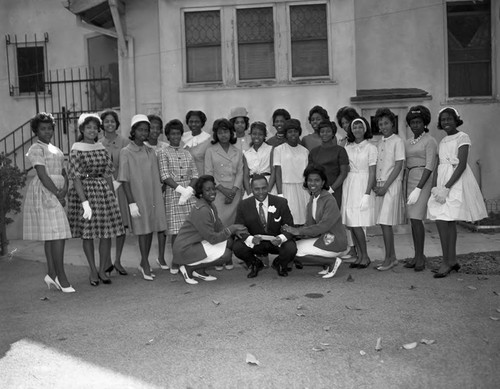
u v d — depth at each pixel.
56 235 6.48
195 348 4.56
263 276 7.03
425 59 11.29
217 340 4.72
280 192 7.59
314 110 7.98
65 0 10.79
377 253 8.38
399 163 7.07
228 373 4.07
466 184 6.64
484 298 5.69
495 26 11.27
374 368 4.07
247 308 5.59
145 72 10.85
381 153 7.23
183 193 7.15
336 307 5.52
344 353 4.34
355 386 3.82
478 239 9.05
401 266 7.34
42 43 12.71
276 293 6.13
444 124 6.73
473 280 6.46
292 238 6.82
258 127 7.72
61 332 5.10
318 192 6.87
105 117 7.68
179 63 10.34
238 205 7.04
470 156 11.31
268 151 7.79
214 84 10.34
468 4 11.30
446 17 11.25
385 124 7.18
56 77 12.64
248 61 10.30
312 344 4.55
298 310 5.45
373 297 5.84
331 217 6.72
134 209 6.95
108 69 12.30
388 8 11.28
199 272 7.04
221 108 10.34
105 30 10.80
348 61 10.15
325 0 10.09
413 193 6.86
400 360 4.18
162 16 10.32
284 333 4.82
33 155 6.37
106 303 6.07
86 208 6.62
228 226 7.44
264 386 3.86
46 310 5.88
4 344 4.84
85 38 12.49
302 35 10.20
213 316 5.38
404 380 3.88
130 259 8.52
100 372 4.17
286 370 4.08
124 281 7.10
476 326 4.84
